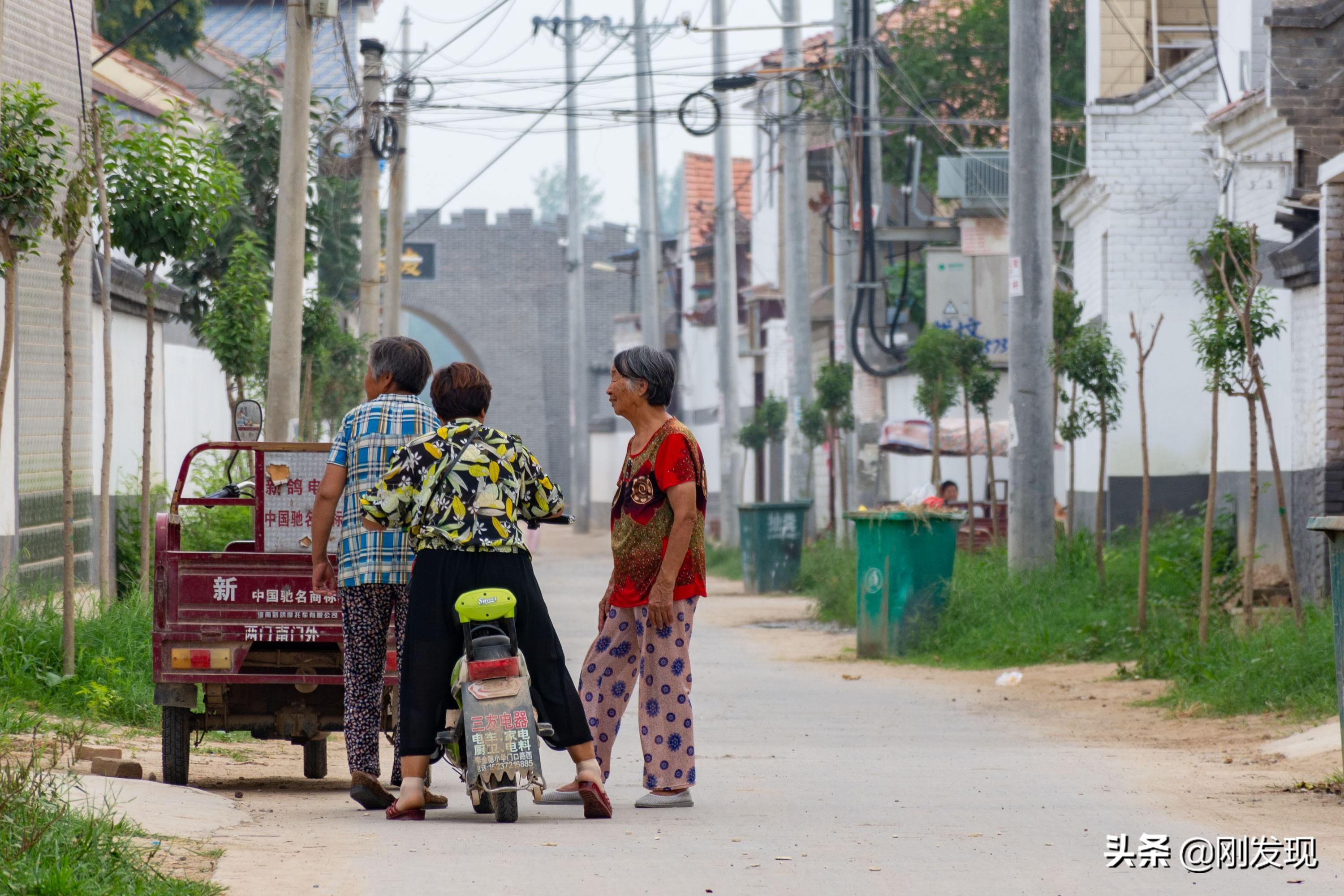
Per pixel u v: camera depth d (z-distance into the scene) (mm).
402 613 19141
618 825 17781
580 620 57781
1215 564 46969
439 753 18203
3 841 13641
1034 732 29641
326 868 14406
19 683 27562
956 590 45812
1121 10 72188
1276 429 47031
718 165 95875
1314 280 41906
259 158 61406
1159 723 30359
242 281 50656
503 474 18219
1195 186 64125
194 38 90812
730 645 49156
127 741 25641
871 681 39031
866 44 78062
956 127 99125
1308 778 22312
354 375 73000
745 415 129875
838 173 83250
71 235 28875
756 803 19844
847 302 83438
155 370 52250
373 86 64500
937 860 15422
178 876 13766
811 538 82312
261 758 25547
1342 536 19453
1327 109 49344
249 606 20750
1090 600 44094
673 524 19250
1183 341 63844
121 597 43094
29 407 37719
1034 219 47719
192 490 56156
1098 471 64500
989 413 74625
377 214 64750
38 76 38406
